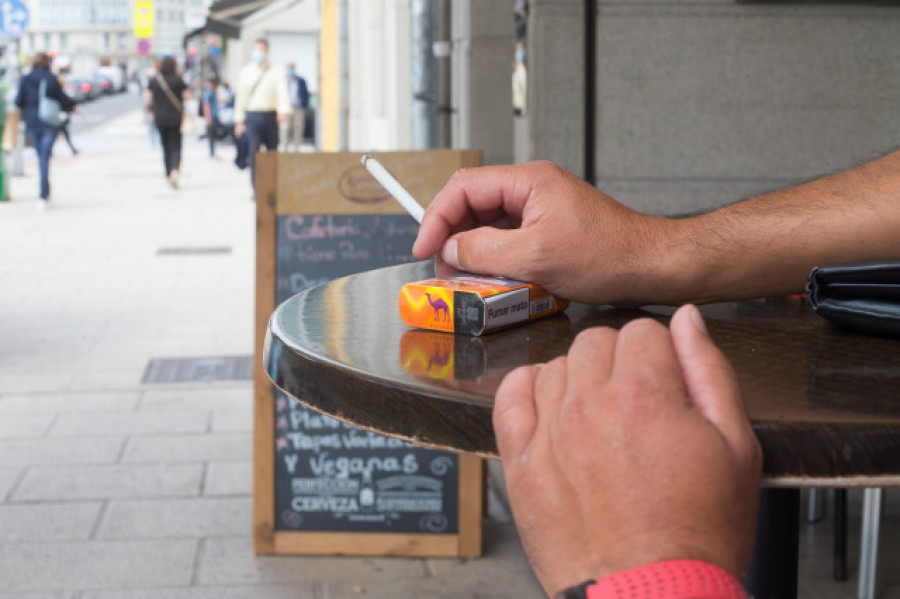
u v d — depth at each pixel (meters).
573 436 0.50
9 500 3.30
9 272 7.64
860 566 2.64
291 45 27.16
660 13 3.35
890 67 3.38
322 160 2.86
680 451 0.48
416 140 4.98
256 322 2.88
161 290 7.00
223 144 26.09
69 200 12.67
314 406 0.76
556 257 0.97
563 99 3.39
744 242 0.99
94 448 3.79
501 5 4.90
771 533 1.21
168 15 108.88
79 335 5.61
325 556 2.92
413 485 2.89
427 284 0.93
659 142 3.41
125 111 41.53
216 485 3.44
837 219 0.98
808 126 3.40
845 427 0.57
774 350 0.81
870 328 0.87
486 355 0.79
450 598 2.68
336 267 2.88
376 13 10.48
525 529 0.52
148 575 2.80
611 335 0.56
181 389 4.55
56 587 2.73
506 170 1.05
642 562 0.46
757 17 3.35
